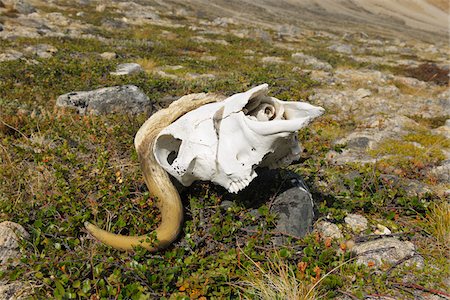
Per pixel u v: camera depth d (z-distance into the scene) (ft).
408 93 10.81
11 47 11.25
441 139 6.75
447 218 4.27
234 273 3.59
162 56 12.81
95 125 5.77
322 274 3.60
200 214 4.03
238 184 3.75
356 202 4.53
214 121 3.76
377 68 14.57
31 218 4.00
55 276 3.43
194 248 3.82
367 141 6.40
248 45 17.97
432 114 8.82
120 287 3.41
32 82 7.73
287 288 3.39
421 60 18.57
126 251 3.73
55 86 7.61
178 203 3.93
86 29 17.06
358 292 3.47
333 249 3.84
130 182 4.47
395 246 3.96
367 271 3.71
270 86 9.25
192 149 3.82
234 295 3.48
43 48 11.47
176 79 9.19
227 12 33.27
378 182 4.95
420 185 5.16
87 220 3.98
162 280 3.47
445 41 32.19
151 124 4.17
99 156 4.87
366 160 5.82
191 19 26.18
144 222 3.99
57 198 4.17
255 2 41.45
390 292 3.57
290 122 3.41
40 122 5.79
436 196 4.92
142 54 12.55
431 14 44.70
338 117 7.74
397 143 6.43
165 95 7.92
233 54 14.89
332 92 9.55
